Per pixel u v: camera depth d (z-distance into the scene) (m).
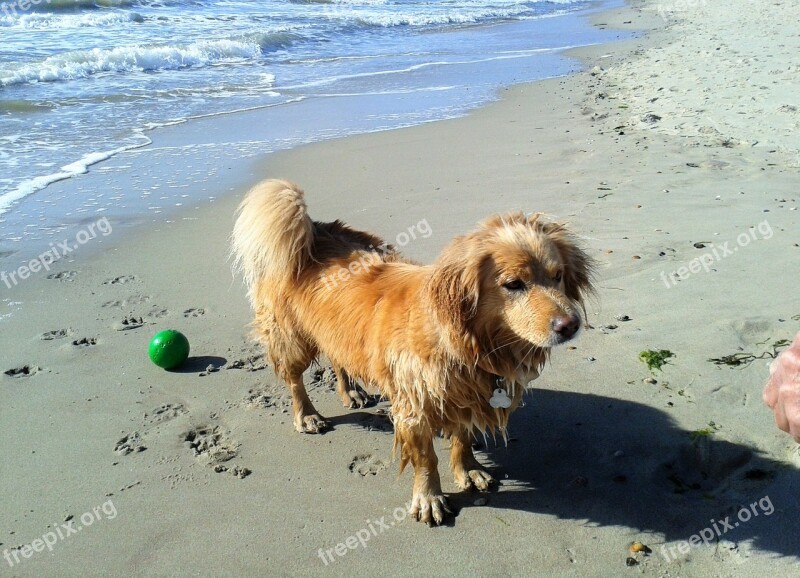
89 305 1.70
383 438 1.27
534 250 0.97
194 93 3.79
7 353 1.50
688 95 3.31
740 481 1.09
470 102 3.56
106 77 4.14
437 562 1.00
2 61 4.14
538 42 5.81
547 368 1.39
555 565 0.98
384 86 4.00
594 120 3.10
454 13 7.55
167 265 1.89
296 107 3.49
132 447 1.24
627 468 1.14
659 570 0.96
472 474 1.14
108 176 2.51
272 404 1.36
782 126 2.69
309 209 2.18
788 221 1.90
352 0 8.13
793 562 0.95
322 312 1.19
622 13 7.90
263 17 6.38
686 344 1.42
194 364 1.48
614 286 1.65
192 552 1.02
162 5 6.63
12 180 2.45
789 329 1.43
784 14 6.26
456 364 1.01
